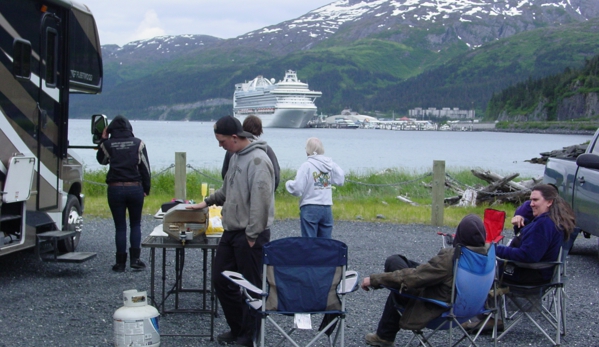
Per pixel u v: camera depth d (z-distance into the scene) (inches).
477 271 182.5
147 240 222.7
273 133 4598.9
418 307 187.8
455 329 233.8
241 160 199.9
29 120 287.0
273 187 199.3
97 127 342.3
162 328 225.9
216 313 242.2
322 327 194.1
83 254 311.3
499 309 229.8
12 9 273.1
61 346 204.4
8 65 270.4
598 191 342.3
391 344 210.1
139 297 198.8
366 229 469.7
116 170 301.3
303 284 173.8
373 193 686.5
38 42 293.0
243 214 199.5
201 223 221.1
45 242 318.0
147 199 594.6
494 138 4714.6
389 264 206.2
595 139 382.6
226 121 197.9
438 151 2472.9
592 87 6112.2
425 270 183.0
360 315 249.1
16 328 222.1
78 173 359.9
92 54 359.3
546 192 219.0
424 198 683.4
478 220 186.5
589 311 263.6
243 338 207.3
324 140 3693.4
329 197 301.7
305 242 173.3
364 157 1907.0
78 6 337.4
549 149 2832.2
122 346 193.0
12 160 267.7
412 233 456.8
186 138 3193.9
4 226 280.7
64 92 317.4
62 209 326.6
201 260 343.6
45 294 269.0
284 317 247.1
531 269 217.3
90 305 253.0
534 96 6845.5
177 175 525.7
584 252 412.5
